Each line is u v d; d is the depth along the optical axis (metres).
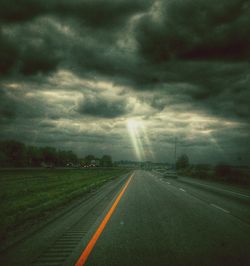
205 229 7.90
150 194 18.50
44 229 7.80
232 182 36.59
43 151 165.50
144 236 7.03
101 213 10.66
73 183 31.02
